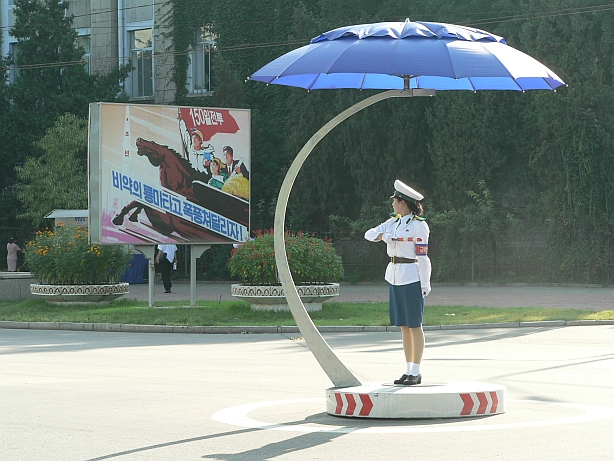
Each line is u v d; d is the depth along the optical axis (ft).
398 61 31.50
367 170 134.92
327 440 28.32
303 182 139.85
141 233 85.20
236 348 58.49
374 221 132.57
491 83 37.47
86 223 132.46
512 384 40.47
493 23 129.18
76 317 78.28
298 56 33.22
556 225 122.11
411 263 34.12
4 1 175.32
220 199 88.17
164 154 86.02
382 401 31.81
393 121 132.98
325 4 138.10
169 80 161.17
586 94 117.70
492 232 127.95
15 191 161.68
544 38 120.47
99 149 83.76
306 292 78.43
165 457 26.16
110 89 154.30
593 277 120.16
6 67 160.35
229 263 81.82
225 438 28.86
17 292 98.73
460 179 129.08
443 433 29.12
